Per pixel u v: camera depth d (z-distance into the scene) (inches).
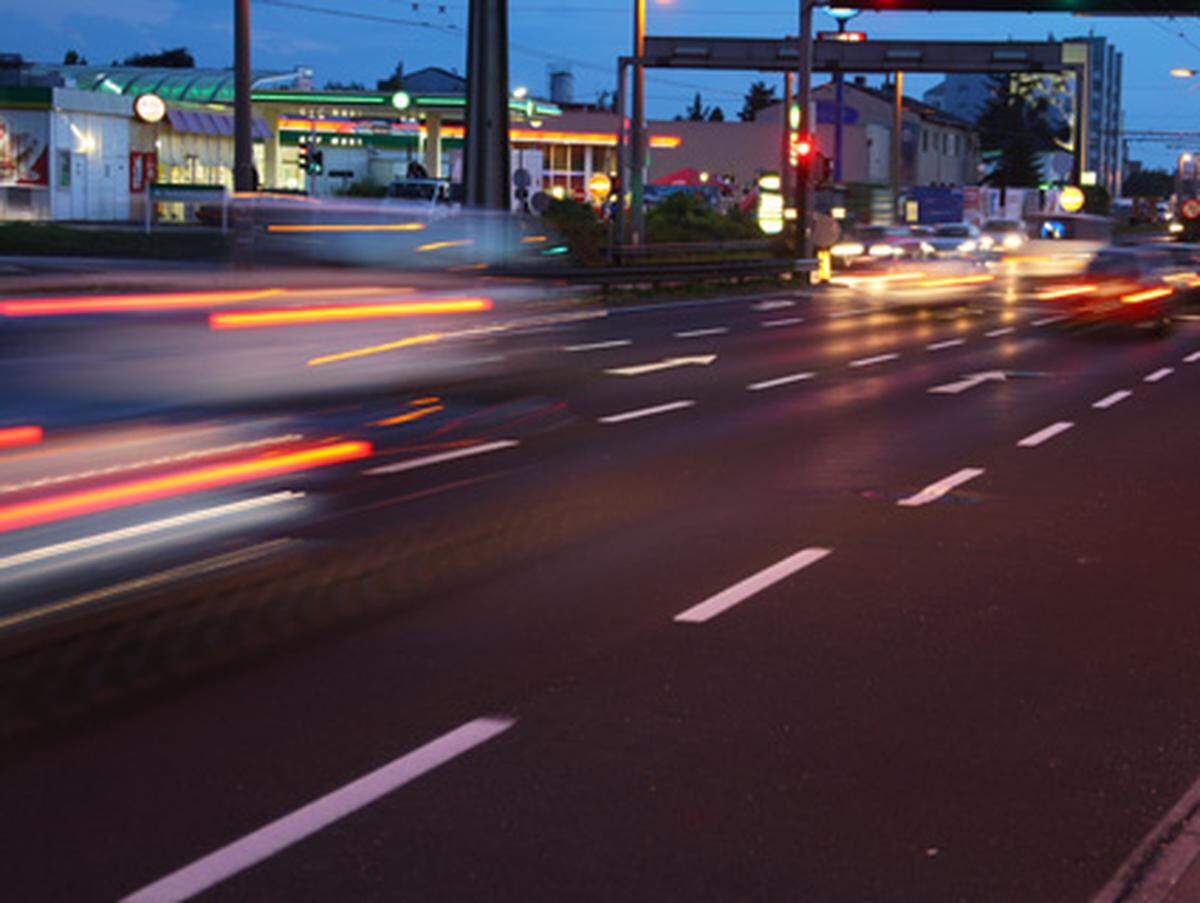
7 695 248.1
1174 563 365.4
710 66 2161.7
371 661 271.0
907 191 3535.9
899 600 323.0
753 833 192.7
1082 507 441.4
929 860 184.9
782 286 1791.3
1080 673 269.1
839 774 215.2
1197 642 291.7
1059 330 1218.6
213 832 192.1
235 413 475.2
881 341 1083.9
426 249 780.6
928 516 423.2
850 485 475.2
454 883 176.9
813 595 326.3
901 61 2170.3
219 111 2711.6
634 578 340.2
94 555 333.7
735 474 493.4
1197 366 919.7
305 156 2208.4
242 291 609.6
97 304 519.5
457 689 254.7
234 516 389.1
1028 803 204.7
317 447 475.5
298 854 185.2
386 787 208.4
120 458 379.9
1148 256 1487.5
